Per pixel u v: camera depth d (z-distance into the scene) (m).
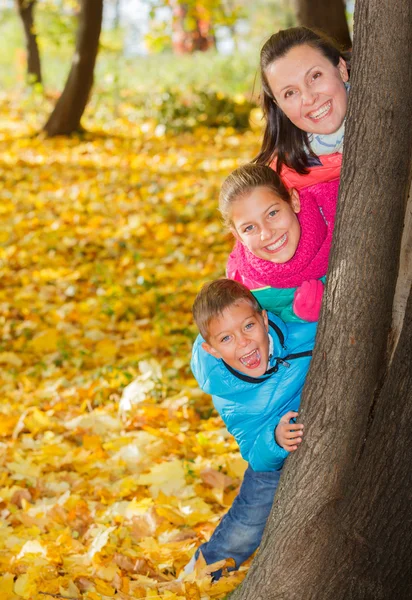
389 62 2.14
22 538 3.59
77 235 8.96
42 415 4.86
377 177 2.21
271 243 2.57
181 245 8.52
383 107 2.17
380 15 2.13
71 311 6.84
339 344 2.34
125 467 4.22
